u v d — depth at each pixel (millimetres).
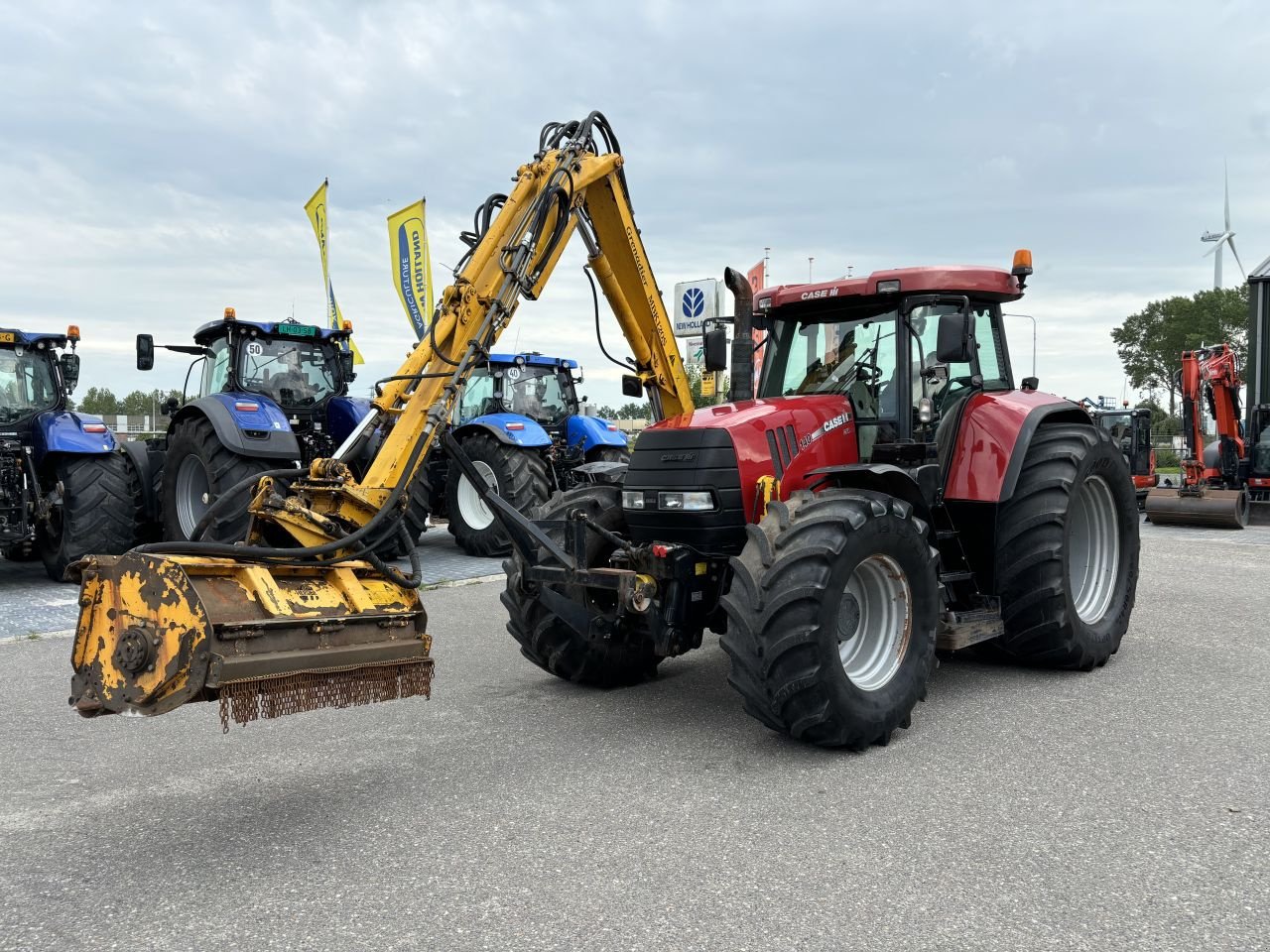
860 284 4922
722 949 2428
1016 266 5332
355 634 3393
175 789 3623
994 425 4977
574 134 4805
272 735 4285
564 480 11477
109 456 8484
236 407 8227
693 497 4219
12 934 2547
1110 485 5453
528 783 3637
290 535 3734
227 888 2807
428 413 4086
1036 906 2627
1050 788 3504
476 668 5492
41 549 8773
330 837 3160
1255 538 11484
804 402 4742
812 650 3734
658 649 4211
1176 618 6625
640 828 3195
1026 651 5090
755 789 3545
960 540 5078
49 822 3316
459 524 9867
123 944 2486
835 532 3838
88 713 3260
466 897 2723
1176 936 2465
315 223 14438
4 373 8562
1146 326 60250
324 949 2453
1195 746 3963
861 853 2979
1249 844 3008
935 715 4461
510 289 4441
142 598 3078
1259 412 13797
